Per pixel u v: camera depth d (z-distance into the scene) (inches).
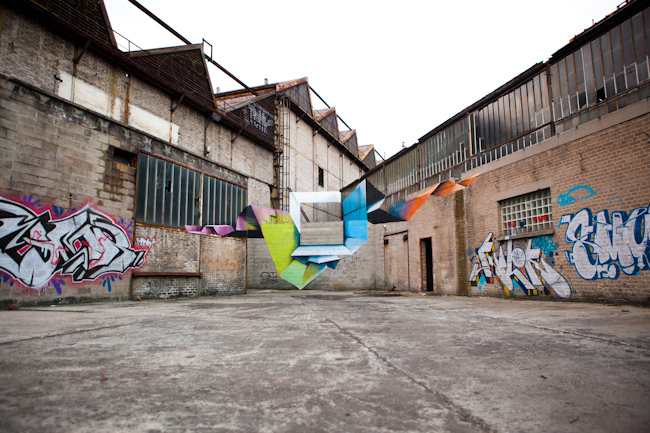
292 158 927.0
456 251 500.1
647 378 90.0
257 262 836.6
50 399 75.7
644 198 276.2
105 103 419.2
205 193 560.4
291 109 944.9
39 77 352.2
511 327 183.6
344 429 61.3
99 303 370.0
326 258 810.8
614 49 307.3
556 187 350.6
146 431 60.2
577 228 327.0
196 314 258.4
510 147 416.5
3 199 305.6
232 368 102.8
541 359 112.3
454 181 513.7
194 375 95.3
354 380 91.0
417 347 132.5
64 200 352.8
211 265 558.6
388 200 716.0
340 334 163.9
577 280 324.8
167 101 514.6
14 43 333.7
